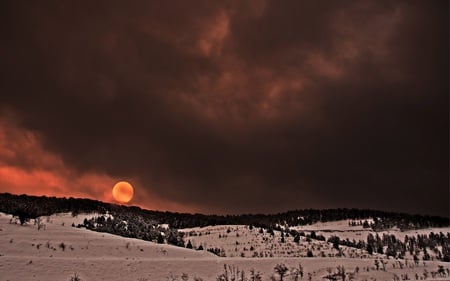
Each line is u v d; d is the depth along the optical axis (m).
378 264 182.50
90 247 166.88
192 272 156.50
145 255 172.50
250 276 159.00
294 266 176.38
